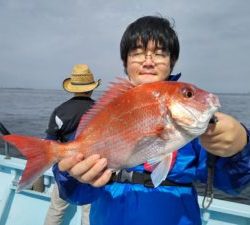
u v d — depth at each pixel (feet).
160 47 2.32
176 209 2.23
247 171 1.96
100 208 2.37
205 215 3.86
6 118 34.04
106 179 1.86
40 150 1.89
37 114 39.78
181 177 2.28
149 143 1.82
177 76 2.44
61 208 4.52
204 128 1.72
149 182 2.27
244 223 3.82
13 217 4.83
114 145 1.89
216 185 2.22
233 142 1.76
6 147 5.46
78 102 4.52
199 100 1.74
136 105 1.86
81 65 4.90
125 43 2.41
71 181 2.29
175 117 1.77
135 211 2.22
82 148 1.92
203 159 2.26
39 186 4.99
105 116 1.92
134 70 2.36
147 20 2.37
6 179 5.23
